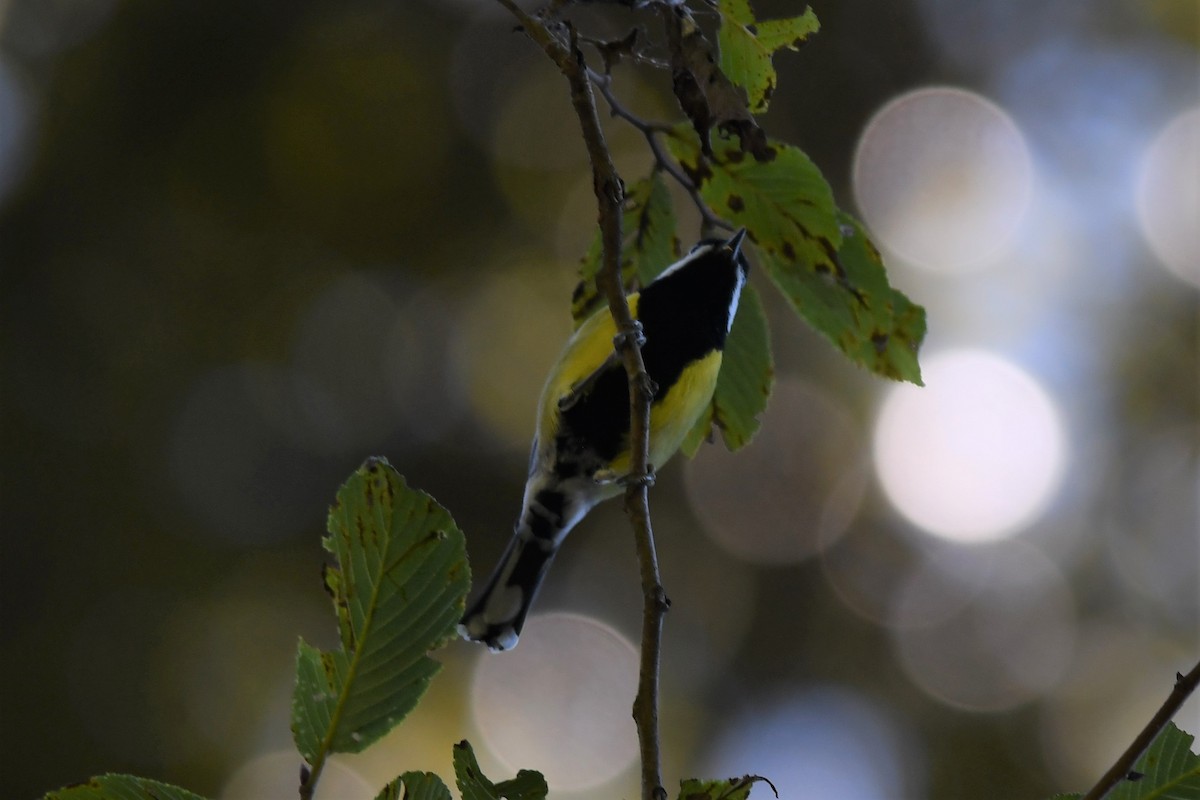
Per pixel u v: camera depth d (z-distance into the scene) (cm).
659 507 1087
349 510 262
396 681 258
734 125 348
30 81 1123
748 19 358
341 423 1090
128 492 1046
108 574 1027
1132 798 284
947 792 1017
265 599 1044
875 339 405
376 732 257
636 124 395
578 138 1119
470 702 988
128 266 1096
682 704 1039
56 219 1097
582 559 1075
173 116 1118
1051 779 1010
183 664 1008
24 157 1112
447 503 1070
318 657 260
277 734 998
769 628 1064
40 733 973
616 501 1090
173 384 1079
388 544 261
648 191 412
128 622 1017
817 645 1065
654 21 1065
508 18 1137
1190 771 281
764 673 1058
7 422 1033
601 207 361
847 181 1109
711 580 1073
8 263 1077
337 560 262
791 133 1110
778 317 1078
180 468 1064
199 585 1041
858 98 1119
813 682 1056
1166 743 285
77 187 1105
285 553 1058
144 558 1035
